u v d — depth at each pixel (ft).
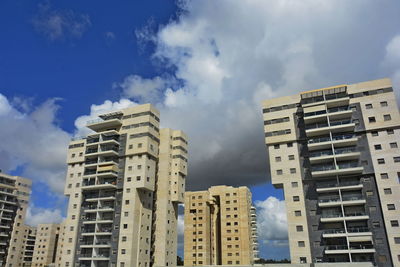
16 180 378.32
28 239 551.18
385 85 214.69
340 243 193.77
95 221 258.98
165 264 264.72
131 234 246.27
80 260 255.50
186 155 317.22
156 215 279.69
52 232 526.16
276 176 221.25
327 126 218.59
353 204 198.59
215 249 412.57
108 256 247.50
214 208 434.30
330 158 209.05
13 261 352.08
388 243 183.21
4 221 354.54
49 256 511.40
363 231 190.80
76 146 297.74
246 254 381.19
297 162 219.61
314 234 200.23
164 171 289.94
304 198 210.38
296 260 197.67
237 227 396.78
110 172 266.77
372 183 199.31
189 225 416.05
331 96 224.94
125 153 273.75
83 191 277.44
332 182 208.95
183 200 298.76
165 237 271.28
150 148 275.59
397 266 176.76
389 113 207.82
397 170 195.00
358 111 215.92
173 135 312.50
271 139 230.89
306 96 229.45
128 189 261.65
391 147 201.05
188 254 401.90
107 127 292.20
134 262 242.78
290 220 207.82
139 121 281.13
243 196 408.67
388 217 187.52
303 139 223.10
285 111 234.79
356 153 203.82
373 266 176.04
